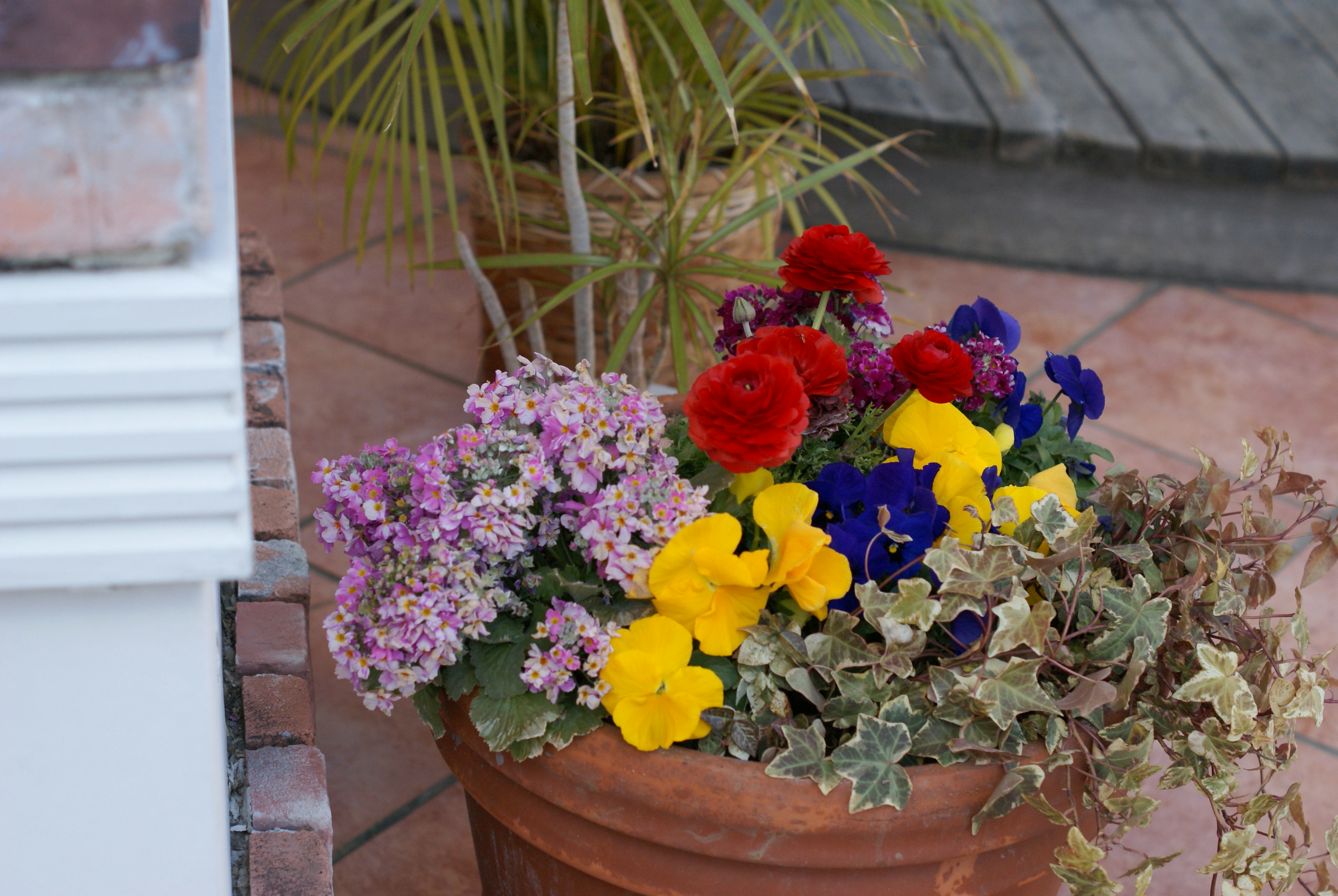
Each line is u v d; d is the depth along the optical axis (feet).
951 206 8.84
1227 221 8.73
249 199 8.87
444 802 4.41
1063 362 3.33
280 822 2.95
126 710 2.01
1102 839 2.86
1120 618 2.73
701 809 2.60
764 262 4.97
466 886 4.07
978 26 7.00
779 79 6.12
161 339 1.59
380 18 4.44
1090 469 3.46
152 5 1.46
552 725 2.73
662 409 3.44
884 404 3.16
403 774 4.51
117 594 1.88
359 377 6.97
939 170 8.71
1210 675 2.69
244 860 2.88
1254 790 4.64
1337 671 5.15
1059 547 2.76
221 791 2.29
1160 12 10.62
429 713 3.00
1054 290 8.63
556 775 2.73
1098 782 2.64
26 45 1.38
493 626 2.85
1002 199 8.78
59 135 1.43
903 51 6.61
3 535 1.67
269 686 3.38
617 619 2.82
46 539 1.68
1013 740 2.65
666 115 5.35
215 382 1.61
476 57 4.41
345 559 5.57
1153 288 8.77
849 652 2.74
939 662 2.94
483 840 3.25
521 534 2.76
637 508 2.75
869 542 2.79
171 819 2.15
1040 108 8.81
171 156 1.47
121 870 2.18
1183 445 6.85
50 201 1.46
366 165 9.37
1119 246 8.88
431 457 2.84
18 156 1.43
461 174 9.30
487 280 5.12
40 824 2.10
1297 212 8.65
